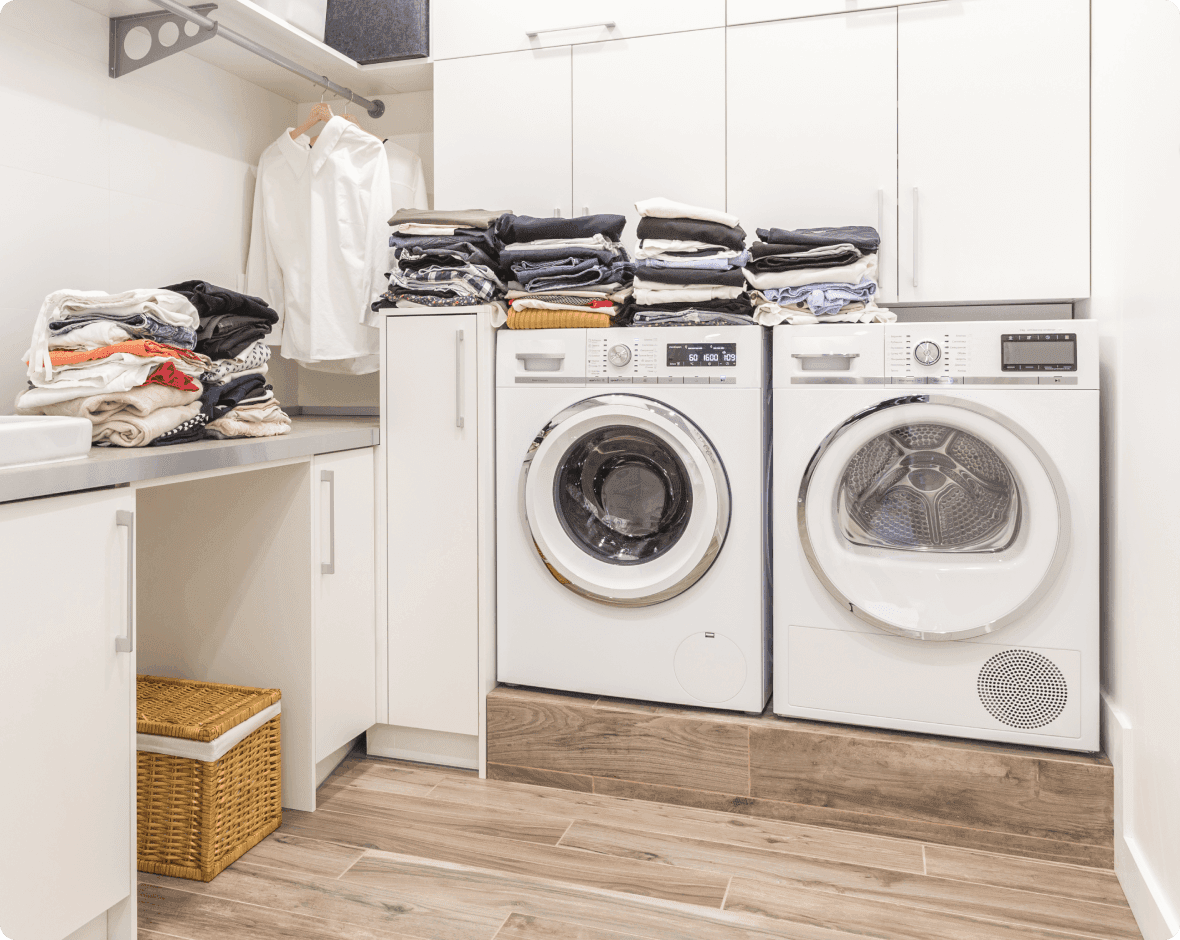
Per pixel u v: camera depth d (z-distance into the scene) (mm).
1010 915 1615
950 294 2189
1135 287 1666
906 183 2199
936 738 1933
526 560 2213
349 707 2182
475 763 2268
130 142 2268
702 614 2082
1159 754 1508
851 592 1941
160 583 2133
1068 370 1809
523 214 2494
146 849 1771
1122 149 1763
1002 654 1878
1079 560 1821
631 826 1960
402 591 2271
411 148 2883
